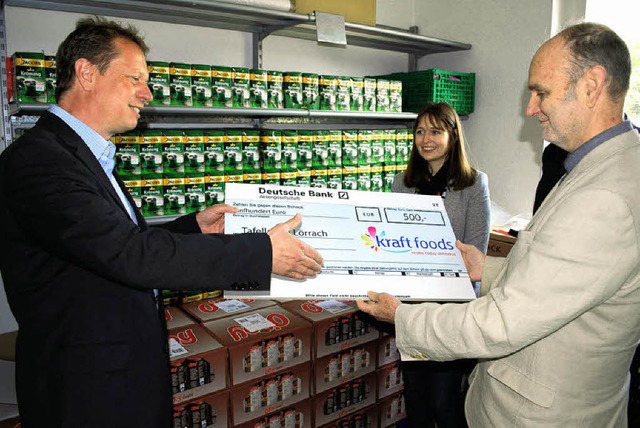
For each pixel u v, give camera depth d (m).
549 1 2.63
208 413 1.75
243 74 2.06
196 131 2.00
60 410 1.03
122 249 0.93
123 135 1.81
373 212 1.44
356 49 3.01
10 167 0.98
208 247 0.98
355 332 2.12
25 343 1.07
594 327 1.00
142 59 1.16
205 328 1.90
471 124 3.07
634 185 0.92
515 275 0.98
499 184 2.97
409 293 1.27
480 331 0.98
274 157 2.17
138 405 1.09
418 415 2.08
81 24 1.13
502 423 1.11
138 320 1.10
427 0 3.21
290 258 1.08
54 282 1.03
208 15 2.17
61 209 0.92
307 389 2.02
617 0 2.69
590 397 1.04
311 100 2.28
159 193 1.91
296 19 2.17
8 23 1.91
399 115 2.56
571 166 1.06
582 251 0.91
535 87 1.03
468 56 3.04
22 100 1.62
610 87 0.97
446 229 1.47
